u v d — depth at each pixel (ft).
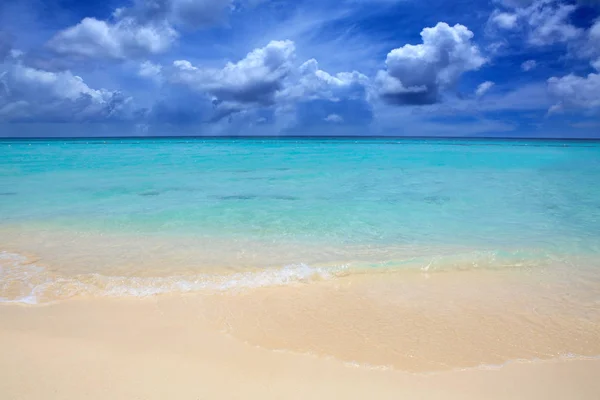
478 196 38.24
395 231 25.80
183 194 38.70
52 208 32.07
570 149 139.74
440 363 11.78
